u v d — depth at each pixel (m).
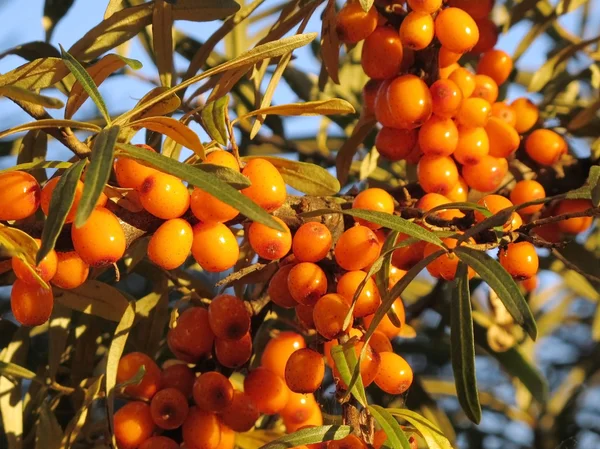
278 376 0.29
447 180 0.31
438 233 0.26
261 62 0.33
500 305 0.35
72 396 0.32
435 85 0.30
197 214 0.26
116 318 0.31
